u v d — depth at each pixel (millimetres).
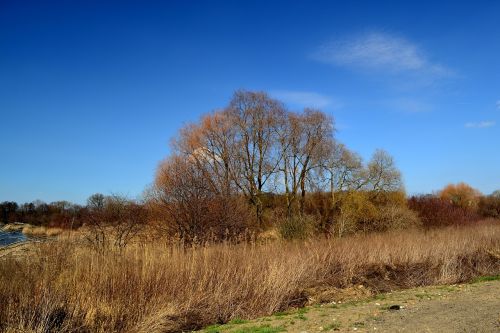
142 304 11461
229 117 36562
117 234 18156
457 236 26406
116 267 12391
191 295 12383
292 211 38031
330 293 15664
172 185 21625
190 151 32312
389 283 17750
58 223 19500
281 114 39250
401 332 9188
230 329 10555
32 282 10852
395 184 41781
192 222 20453
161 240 18453
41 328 9391
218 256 15195
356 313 11766
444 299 13406
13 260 11750
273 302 13344
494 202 62438
